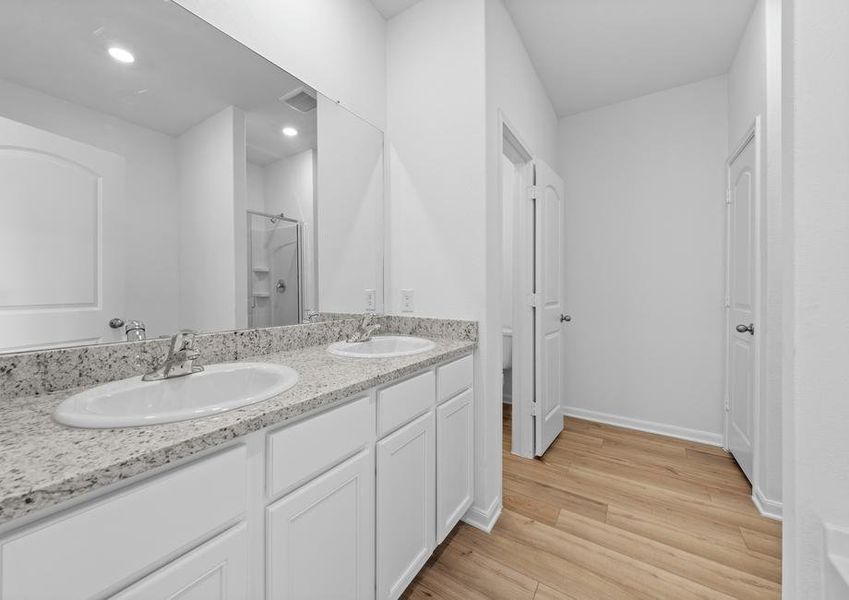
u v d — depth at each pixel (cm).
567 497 186
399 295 189
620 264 287
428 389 131
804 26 68
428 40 177
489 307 166
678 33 209
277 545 77
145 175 106
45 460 52
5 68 82
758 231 181
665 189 269
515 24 201
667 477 206
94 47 96
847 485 65
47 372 85
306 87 151
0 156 81
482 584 131
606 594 126
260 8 133
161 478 58
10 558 44
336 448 93
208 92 120
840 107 66
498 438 178
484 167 161
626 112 283
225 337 123
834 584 63
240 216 131
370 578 105
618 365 288
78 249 93
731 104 235
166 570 59
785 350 71
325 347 152
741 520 167
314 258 159
